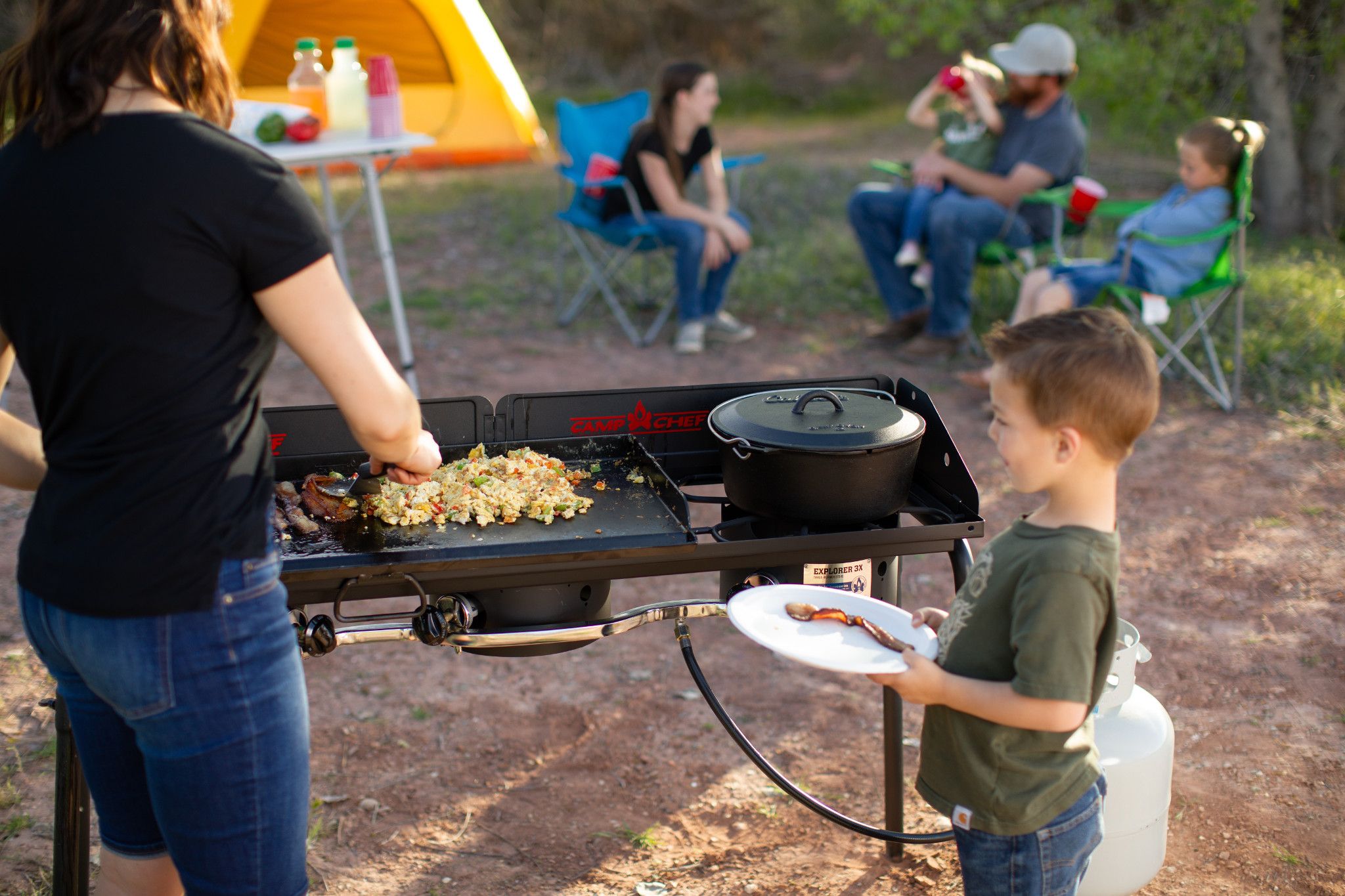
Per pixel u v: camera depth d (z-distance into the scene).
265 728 1.36
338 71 4.37
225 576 1.30
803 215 8.02
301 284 1.29
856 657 1.57
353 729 2.81
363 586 1.76
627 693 3.00
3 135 1.38
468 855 2.35
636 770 2.66
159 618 1.27
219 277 1.25
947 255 5.29
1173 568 3.59
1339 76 6.78
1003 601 1.44
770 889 2.24
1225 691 2.93
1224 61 6.98
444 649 3.23
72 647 1.31
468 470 2.08
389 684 3.03
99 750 1.52
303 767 1.44
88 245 1.22
